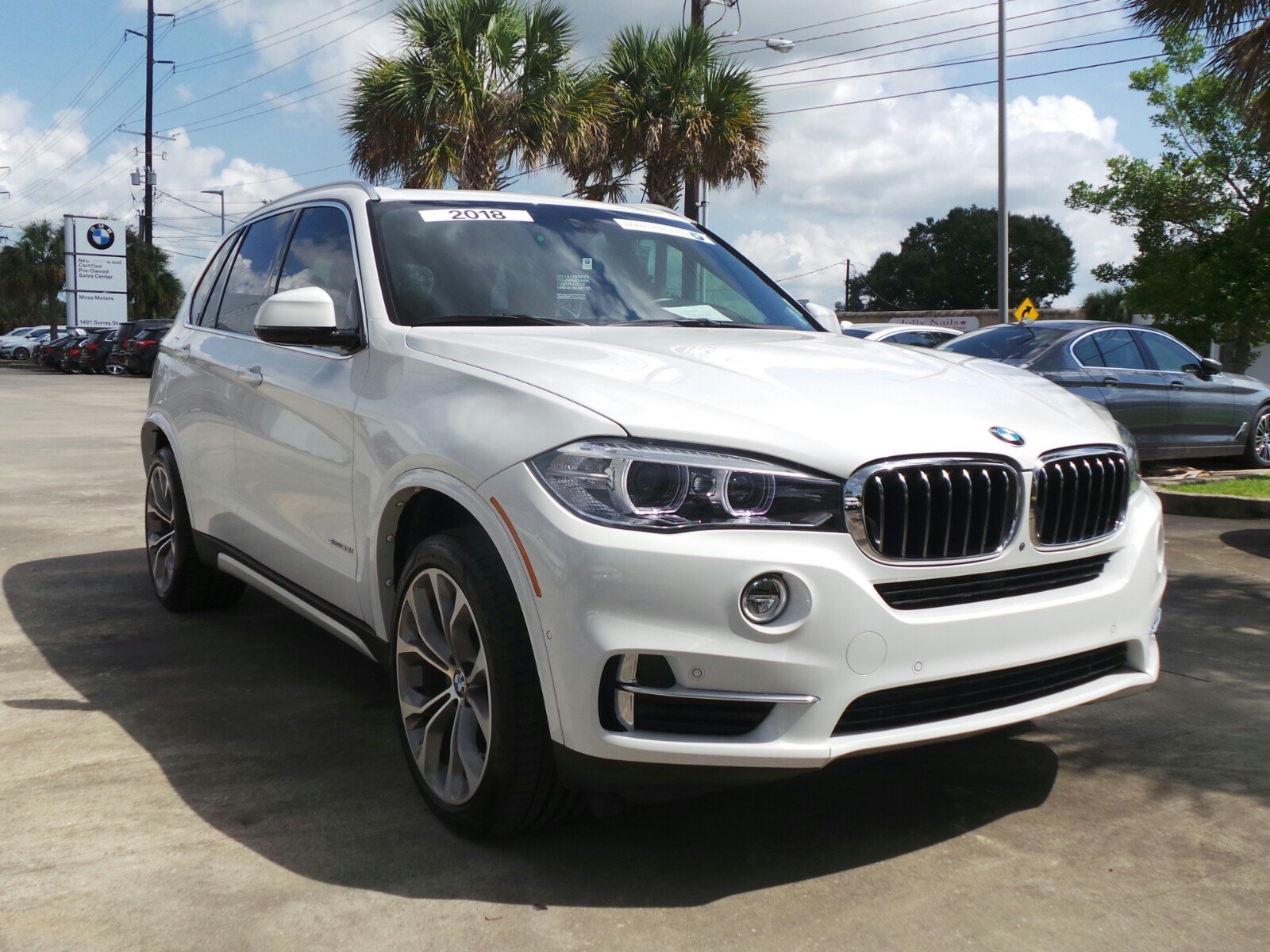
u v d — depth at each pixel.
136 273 51.88
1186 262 20.58
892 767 3.40
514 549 2.60
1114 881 2.71
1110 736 3.69
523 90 18.72
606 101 19.61
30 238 57.41
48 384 29.91
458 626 2.86
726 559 2.45
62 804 3.06
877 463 2.58
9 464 10.71
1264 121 9.16
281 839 2.87
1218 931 2.49
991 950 2.41
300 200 4.45
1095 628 2.90
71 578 5.83
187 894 2.59
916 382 3.09
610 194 20.69
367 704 3.91
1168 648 4.72
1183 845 2.91
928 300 78.50
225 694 4.00
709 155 20.02
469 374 2.99
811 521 2.53
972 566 2.69
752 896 2.62
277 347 4.04
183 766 3.34
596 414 2.64
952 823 3.01
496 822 2.77
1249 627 5.08
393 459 3.07
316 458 3.57
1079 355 9.77
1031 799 3.18
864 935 2.45
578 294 3.80
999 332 10.30
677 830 2.96
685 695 2.45
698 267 4.29
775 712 2.50
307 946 2.39
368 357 3.43
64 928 2.44
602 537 2.47
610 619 2.46
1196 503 8.38
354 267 3.71
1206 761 3.48
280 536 3.89
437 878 2.68
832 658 2.50
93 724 3.68
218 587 5.04
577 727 2.51
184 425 4.75
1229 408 10.66
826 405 2.76
